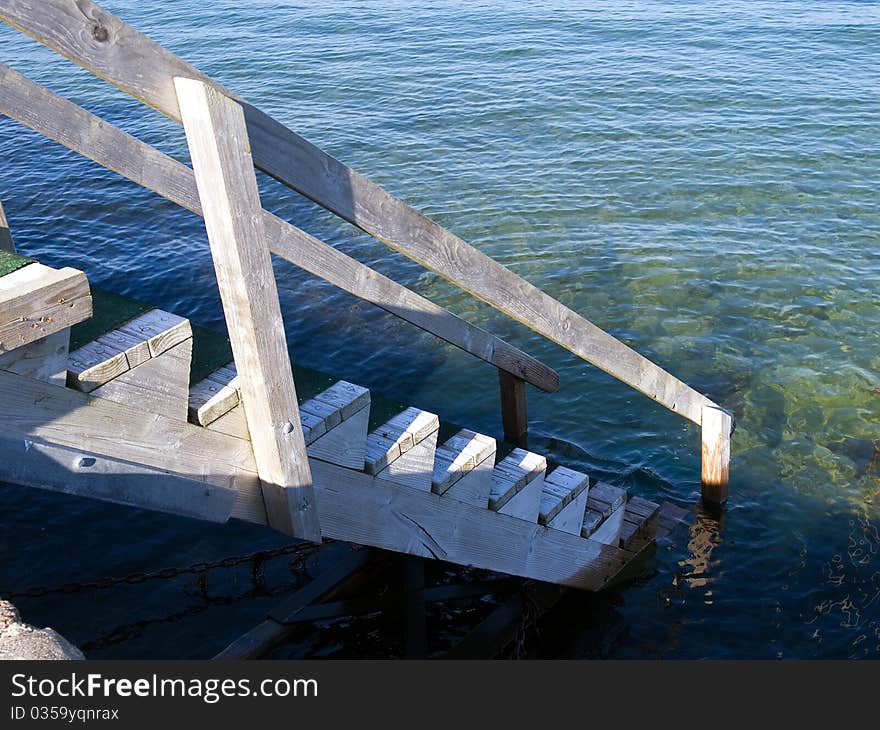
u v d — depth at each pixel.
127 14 29.95
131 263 13.52
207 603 7.64
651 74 22.08
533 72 22.59
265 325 3.82
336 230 14.81
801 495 9.00
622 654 7.23
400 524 5.20
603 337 6.66
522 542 6.26
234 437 4.11
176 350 3.74
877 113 19.08
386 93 21.42
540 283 12.95
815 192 15.69
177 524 8.55
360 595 7.58
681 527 8.70
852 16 26.61
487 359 7.16
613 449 9.87
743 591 7.95
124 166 4.65
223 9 30.25
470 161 17.48
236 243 3.57
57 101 4.36
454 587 7.31
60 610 7.45
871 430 9.84
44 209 15.43
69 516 8.55
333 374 10.95
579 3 29.38
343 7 29.78
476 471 5.59
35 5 2.96
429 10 29.00
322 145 18.34
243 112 3.48
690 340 11.55
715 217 14.91
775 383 10.66
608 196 15.77
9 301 2.98
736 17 26.94
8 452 3.25
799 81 21.20
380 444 4.95
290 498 4.26
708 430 8.56
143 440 3.71
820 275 13.04
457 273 5.11
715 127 18.66
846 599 7.83
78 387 3.42
